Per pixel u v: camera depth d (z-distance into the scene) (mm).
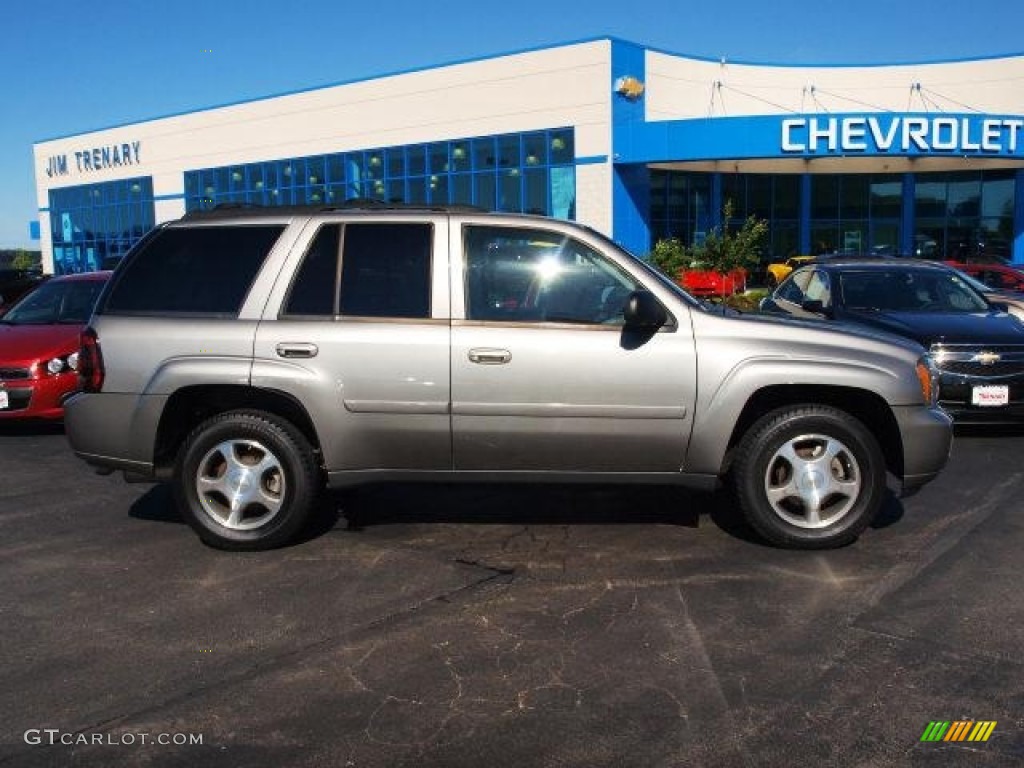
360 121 34500
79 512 6148
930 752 3139
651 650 3924
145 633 4152
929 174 32625
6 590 4699
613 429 5000
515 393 4973
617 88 28406
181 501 5250
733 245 22688
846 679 3646
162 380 5109
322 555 5191
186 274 5301
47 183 48469
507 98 30531
